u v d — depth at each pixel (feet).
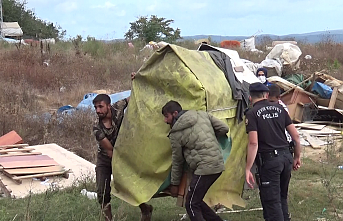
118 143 17.01
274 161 16.22
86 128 33.96
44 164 25.75
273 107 16.72
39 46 67.87
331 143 34.35
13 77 49.16
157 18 95.40
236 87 17.02
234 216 20.02
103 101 17.43
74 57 62.13
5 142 30.45
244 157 17.58
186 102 15.81
